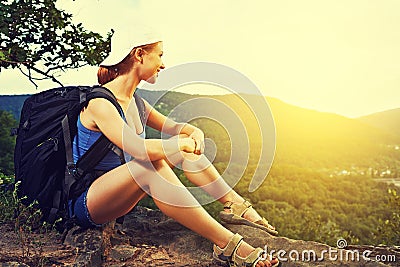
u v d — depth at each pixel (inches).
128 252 117.5
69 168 115.7
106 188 110.7
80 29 243.4
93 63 245.1
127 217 143.9
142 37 118.0
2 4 221.5
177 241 126.6
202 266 112.9
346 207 1867.6
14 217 138.1
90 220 116.3
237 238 107.4
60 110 121.3
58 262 109.8
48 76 238.5
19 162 125.3
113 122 110.0
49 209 125.7
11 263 105.2
